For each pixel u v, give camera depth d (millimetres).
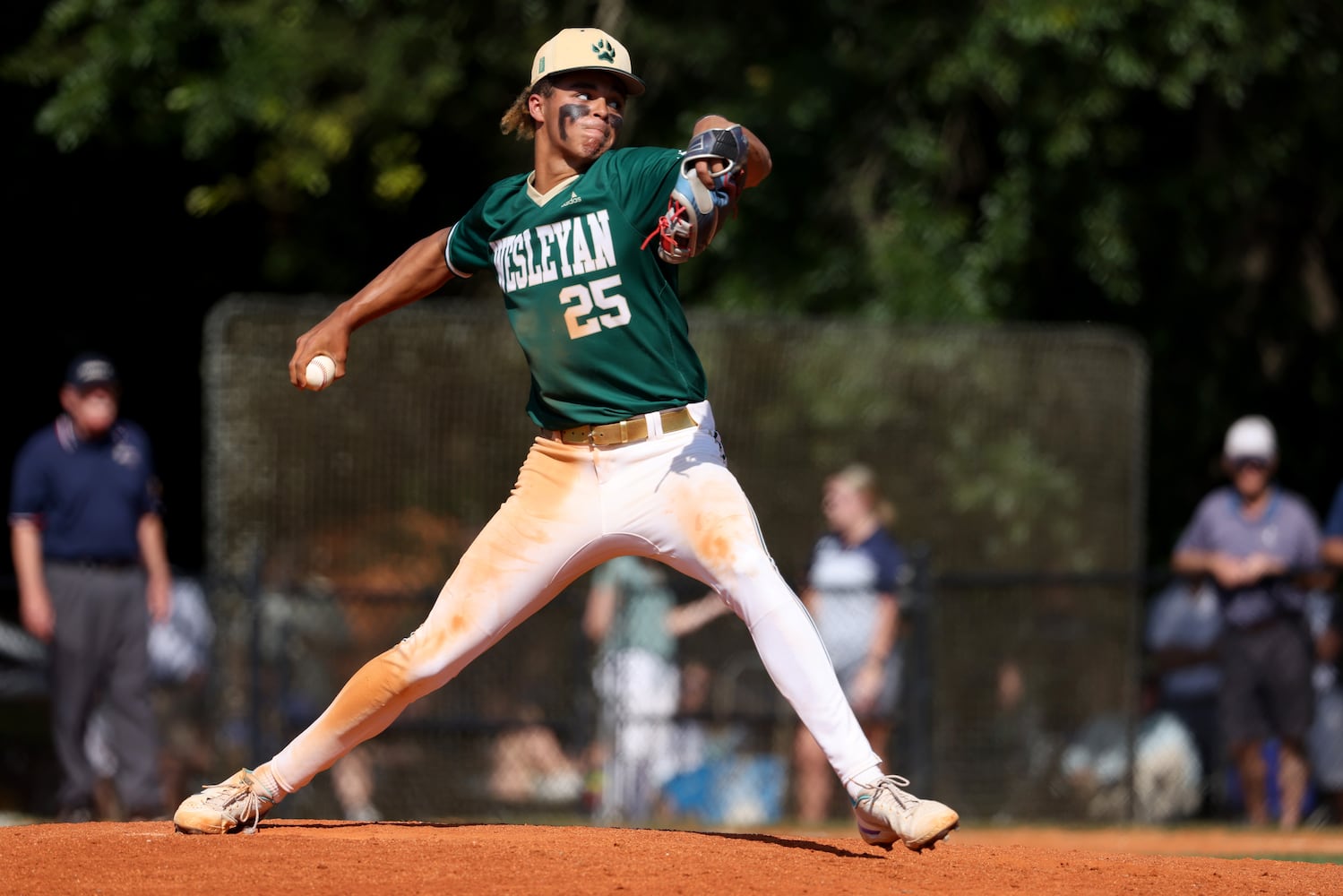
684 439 17391
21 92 54125
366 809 38906
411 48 48312
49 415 57750
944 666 42562
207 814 18734
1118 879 17922
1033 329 49562
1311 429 58312
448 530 47594
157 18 46938
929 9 47500
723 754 38688
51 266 57688
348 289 56219
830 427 49094
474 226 18031
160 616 35344
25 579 33969
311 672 39000
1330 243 57062
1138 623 41156
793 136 50688
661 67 51188
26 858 17391
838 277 50375
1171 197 49719
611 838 19094
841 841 19859
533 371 17750
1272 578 37062
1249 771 37344
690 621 38938
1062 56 46375
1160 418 56125
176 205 57531
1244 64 45938
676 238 16500
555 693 39438
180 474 58469
